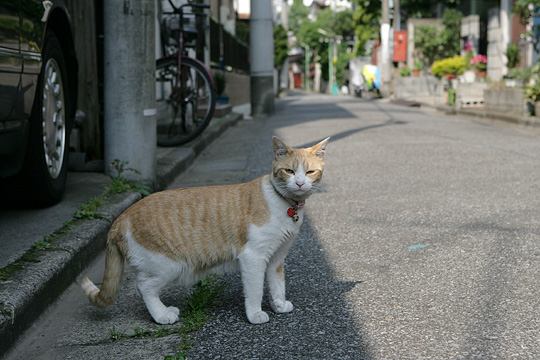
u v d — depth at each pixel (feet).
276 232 7.05
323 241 9.71
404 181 13.41
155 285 7.21
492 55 43.80
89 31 12.91
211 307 7.65
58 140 10.28
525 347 6.66
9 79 8.25
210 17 28.73
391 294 7.88
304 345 6.80
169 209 7.13
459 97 32.55
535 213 10.77
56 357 6.71
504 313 7.33
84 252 8.61
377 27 63.57
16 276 7.37
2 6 8.07
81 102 12.96
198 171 14.97
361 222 10.57
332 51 113.29
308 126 25.18
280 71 99.45
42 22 9.29
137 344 6.90
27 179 9.53
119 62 11.76
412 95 49.44
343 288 8.08
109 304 7.25
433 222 10.46
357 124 25.41
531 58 38.50
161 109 19.27
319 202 11.86
